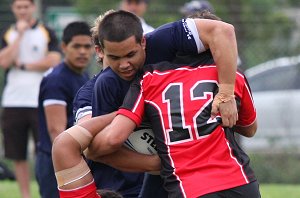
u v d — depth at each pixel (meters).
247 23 39.41
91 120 13.85
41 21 36.75
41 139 22.33
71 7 41.50
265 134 41.44
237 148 13.70
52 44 30.91
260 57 39.91
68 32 21.75
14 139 29.66
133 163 14.05
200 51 14.23
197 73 13.89
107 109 14.71
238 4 48.66
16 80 30.12
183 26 14.22
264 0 48.00
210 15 15.48
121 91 14.55
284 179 37.12
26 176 29.62
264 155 37.50
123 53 13.72
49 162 22.12
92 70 35.72
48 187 22.19
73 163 13.61
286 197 28.92
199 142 13.37
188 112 13.50
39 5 37.47
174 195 13.23
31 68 30.28
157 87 13.77
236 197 13.17
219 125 13.54
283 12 47.88
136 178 16.33
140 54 13.94
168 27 14.31
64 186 13.66
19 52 30.36
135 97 13.78
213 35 14.03
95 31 15.27
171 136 13.49
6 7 37.12
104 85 14.64
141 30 13.87
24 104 29.77
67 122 21.81
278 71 44.53
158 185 15.14
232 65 13.83
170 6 43.09
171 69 13.94
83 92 16.14
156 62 14.38
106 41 13.73
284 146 39.22
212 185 13.04
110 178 16.22
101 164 16.09
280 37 40.28
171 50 14.30
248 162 13.64
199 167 13.23
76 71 21.91
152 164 13.99
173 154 13.43
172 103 13.60
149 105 13.73
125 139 13.59
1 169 32.09
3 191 31.05
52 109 21.55
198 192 13.02
